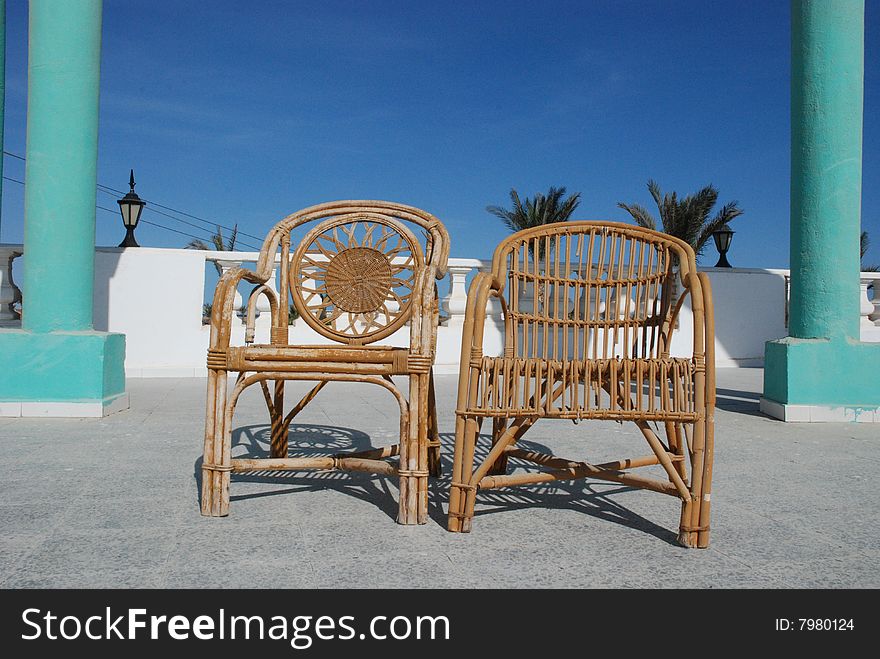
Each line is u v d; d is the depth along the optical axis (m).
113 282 7.91
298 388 6.95
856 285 4.96
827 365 4.89
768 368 5.24
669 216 27.78
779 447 3.85
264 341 8.26
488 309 8.95
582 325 2.46
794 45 5.10
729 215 26.94
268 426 4.25
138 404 5.35
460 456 2.21
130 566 1.89
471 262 8.88
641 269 2.47
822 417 4.85
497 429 2.76
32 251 4.69
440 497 2.66
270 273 2.75
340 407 5.36
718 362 9.57
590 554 2.03
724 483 2.96
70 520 2.29
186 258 8.06
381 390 6.80
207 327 8.12
